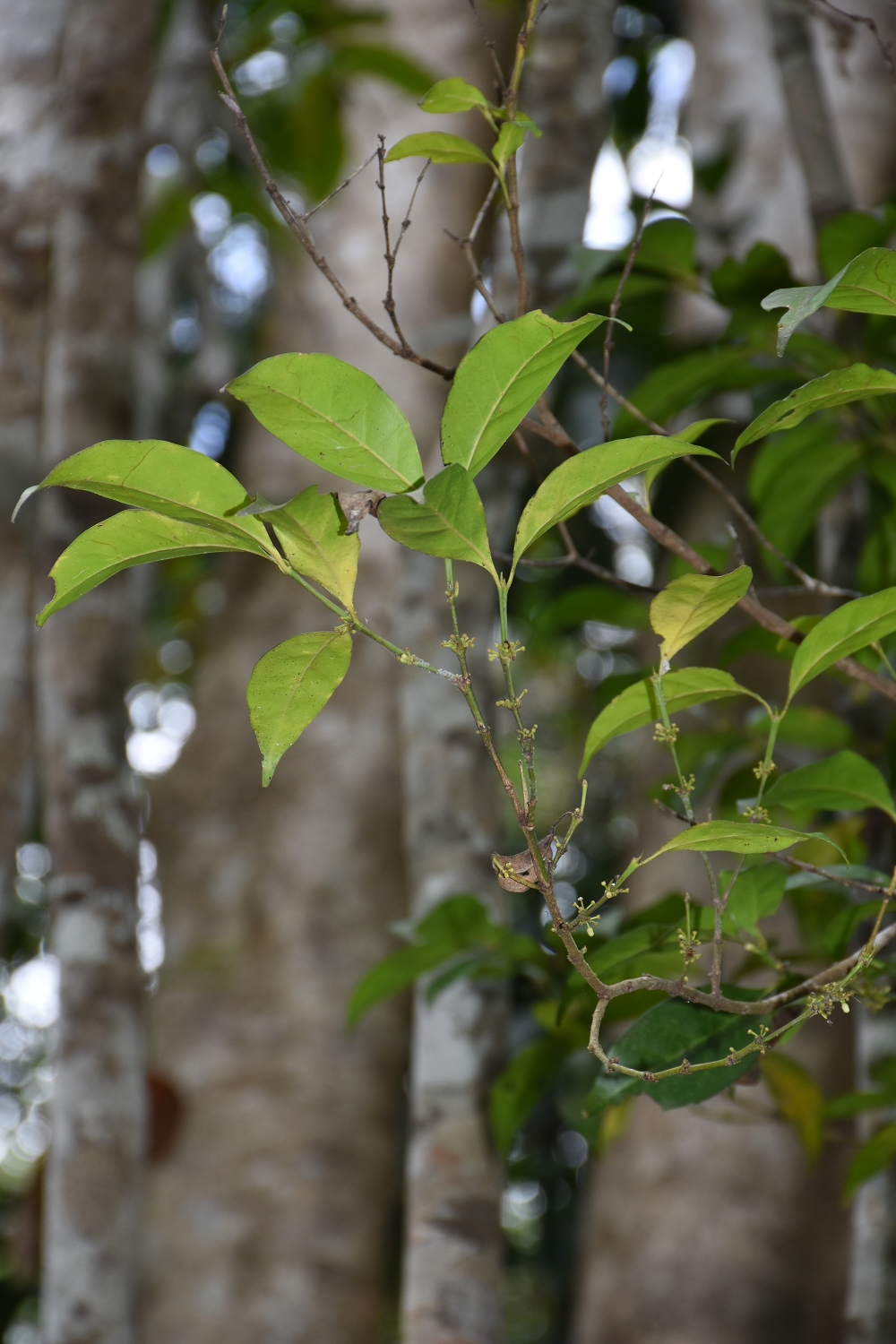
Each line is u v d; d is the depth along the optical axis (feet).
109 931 7.53
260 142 13.78
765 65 13.51
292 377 4.92
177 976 11.09
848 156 11.82
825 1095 9.68
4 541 7.86
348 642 5.07
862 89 12.01
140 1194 7.33
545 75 10.31
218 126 13.80
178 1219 10.10
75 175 8.61
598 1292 10.16
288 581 12.66
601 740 5.44
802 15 8.05
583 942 6.10
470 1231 6.72
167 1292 9.86
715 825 5.08
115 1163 7.15
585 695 17.84
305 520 4.99
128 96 8.87
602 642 17.33
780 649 5.67
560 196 9.76
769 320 6.52
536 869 4.91
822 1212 9.77
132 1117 7.32
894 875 5.40
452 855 7.94
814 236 7.60
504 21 14.37
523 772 4.92
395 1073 10.92
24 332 8.20
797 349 6.51
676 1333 9.52
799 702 10.30
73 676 7.89
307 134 13.14
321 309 13.55
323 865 11.32
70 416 8.35
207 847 11.64
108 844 7.68
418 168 13.87
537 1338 17.30
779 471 6.81
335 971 10.96
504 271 9.43
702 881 10.67
